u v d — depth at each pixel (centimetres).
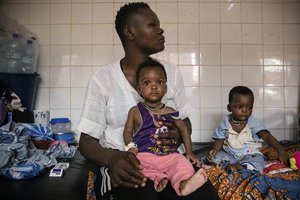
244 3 269
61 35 268
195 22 268
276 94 269
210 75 269
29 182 157
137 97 126
